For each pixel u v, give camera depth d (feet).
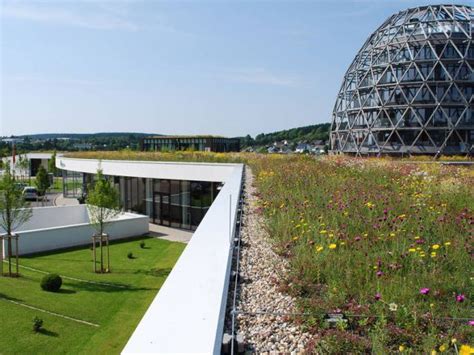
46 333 42.47
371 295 14.58
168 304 10.23
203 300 10.54
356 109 175.32
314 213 28.25
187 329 8.69
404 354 10.66
